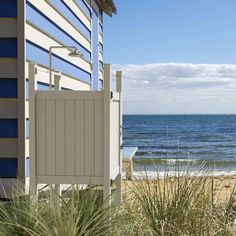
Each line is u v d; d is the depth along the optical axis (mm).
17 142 5137
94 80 11188
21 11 5094
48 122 4562
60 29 7059
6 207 3852
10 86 5129
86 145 4512
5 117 5141
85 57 9719
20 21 5090
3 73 5125
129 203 4164
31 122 4555
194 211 3906
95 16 11297
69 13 7789
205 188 4223
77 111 4520
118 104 5191
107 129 4449
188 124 76562
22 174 5102
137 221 3854
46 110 4559
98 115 4492
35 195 4008
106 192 4445
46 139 4570
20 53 5098
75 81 8523
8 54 5117
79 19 8844
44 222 3281
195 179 4125
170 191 4043
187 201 3936
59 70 7051
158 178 4379
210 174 4293
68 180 4555
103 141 4480
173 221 3826
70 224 3264
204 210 3953
